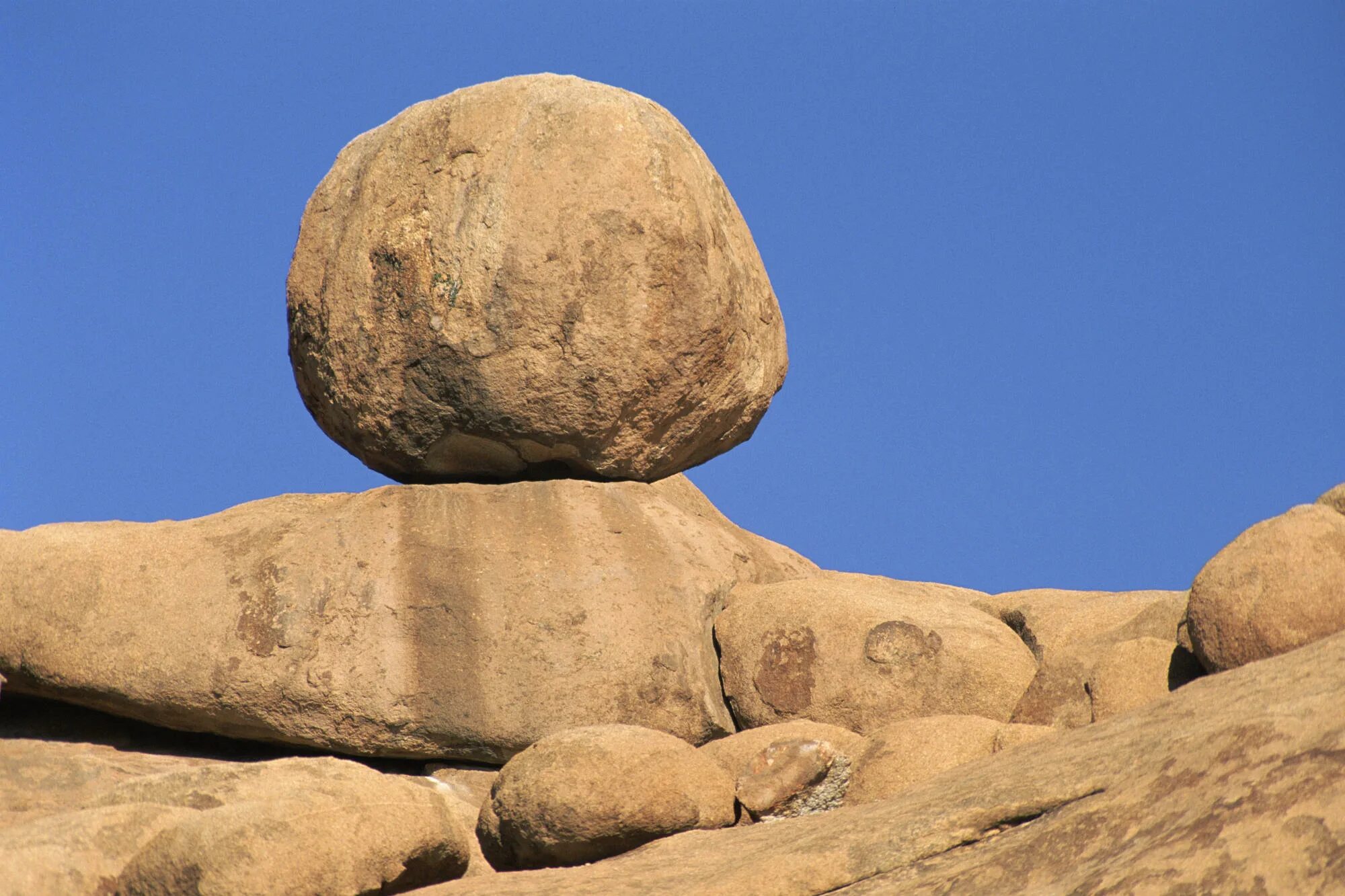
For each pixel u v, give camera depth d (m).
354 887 20.80
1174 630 27.22
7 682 29.12
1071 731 21.70
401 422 30.08
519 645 28.11
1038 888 17.17
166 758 29.09
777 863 19.22
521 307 29.06
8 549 29.23
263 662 28.17
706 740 28.72
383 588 28.56
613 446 30.11
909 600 30.64
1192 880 15.69
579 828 22.86
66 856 20.73
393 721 28.02
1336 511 25.11
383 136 31.14
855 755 25.45
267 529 29.66
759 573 31.69
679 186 29.92
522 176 29.52
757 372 31.55
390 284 29.83
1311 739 16.75
